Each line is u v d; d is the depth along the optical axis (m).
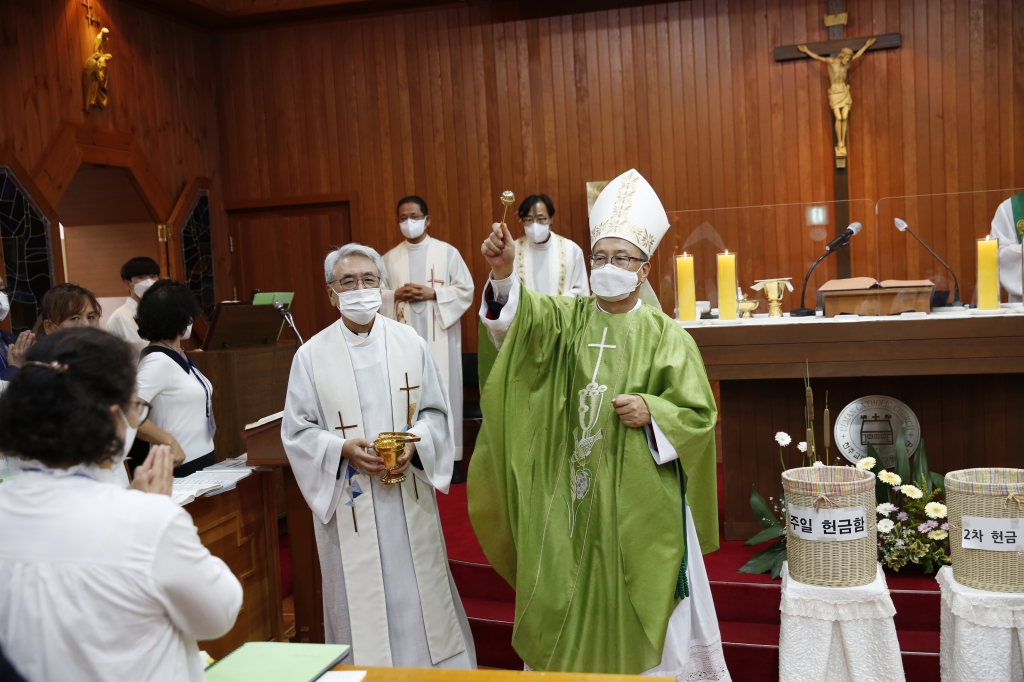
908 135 6.04
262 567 3.25
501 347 2.48
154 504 1.30
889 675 2.60
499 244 2.36
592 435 2.45
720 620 3.33
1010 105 5.86
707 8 6.29
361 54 6.85
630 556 2.34
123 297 6.56
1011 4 5.82
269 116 7.07
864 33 6.07
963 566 2.63
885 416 3.71
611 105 6.46
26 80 5.43
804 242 4.11
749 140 6.27
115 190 6.38
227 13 6.80
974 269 4.01
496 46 6.61
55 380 1.28
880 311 3.62
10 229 5.18
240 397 4.66
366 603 2.62
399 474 2.59
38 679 1.26
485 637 3.40
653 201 2.50
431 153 6.76
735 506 3.88
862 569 2.63
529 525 2.49
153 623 1.29
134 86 6.33
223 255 7.18
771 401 3.83
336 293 2.67
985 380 3.62
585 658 2.38
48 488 1.30
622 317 2.53
